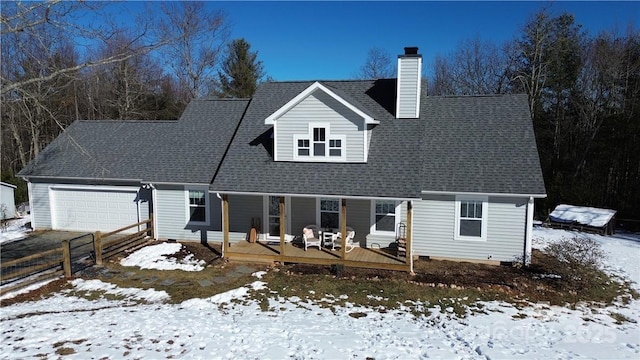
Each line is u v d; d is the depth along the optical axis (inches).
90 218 703.7
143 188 661.9
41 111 1068.5
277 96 688.4
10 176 947.3
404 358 300.7
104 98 1309.1
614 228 831.1
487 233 536.7
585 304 423.2
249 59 1525.6
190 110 753.6
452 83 1545.3
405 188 486.9
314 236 577.0
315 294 438.0
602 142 992.9
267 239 603.5
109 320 361.7
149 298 427.5
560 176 948.6
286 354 301.4
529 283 471.2
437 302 418.3
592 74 1157.1
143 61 1363.2
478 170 539.5
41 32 530.3
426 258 560.7
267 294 437.4
